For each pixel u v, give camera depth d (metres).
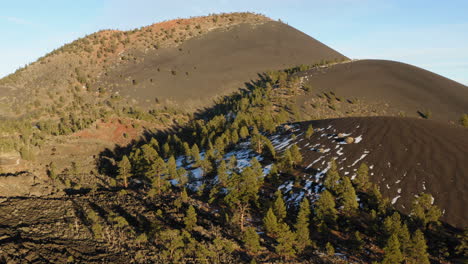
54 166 79.56
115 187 73.44
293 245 41.81
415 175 52.84
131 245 44.34
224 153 86.50
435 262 36.22
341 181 52.19
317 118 125.88
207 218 52.56
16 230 45.22
